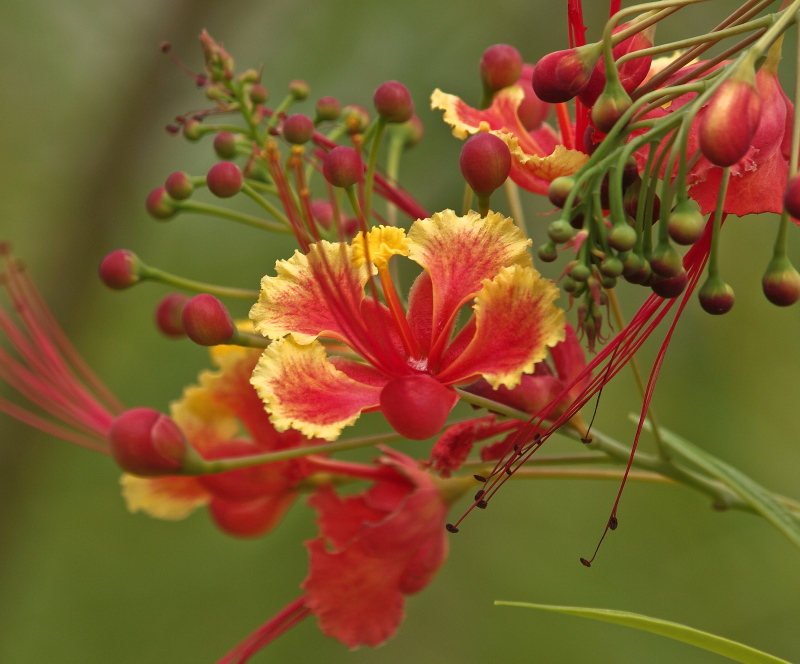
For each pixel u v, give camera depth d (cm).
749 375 86
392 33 91
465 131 55
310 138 57
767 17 51
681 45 51
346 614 56
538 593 94
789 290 51
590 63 52
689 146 52
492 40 90
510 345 52
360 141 53
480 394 54
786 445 86
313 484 58
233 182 57
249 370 58
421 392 52
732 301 51
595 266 51
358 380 53
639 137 51
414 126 61
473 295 53
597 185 51
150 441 55
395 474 57
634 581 93
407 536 56
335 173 53
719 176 51
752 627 90
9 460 89
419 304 54
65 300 94
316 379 53
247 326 59
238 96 57
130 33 94
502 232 53
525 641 93
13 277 59
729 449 86
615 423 90
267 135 58
